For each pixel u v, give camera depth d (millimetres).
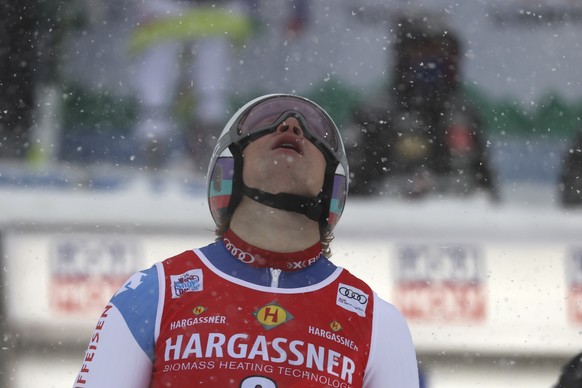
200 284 7781
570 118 24859
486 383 15445
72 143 21047
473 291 15547
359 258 15445
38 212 15078
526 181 23438
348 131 18391
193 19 22953
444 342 15391
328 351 7578
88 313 14984
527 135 24328
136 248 15125
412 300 15445
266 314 7648
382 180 18250
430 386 15258
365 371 7801
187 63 22656
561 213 16047
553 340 15523
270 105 8328
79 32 22234
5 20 20656
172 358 7457
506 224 15680
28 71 20797
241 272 7863
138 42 22547
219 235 8359
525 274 15602
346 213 15586
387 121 18406
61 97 21344
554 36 25312
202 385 7355
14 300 14875
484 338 15484
